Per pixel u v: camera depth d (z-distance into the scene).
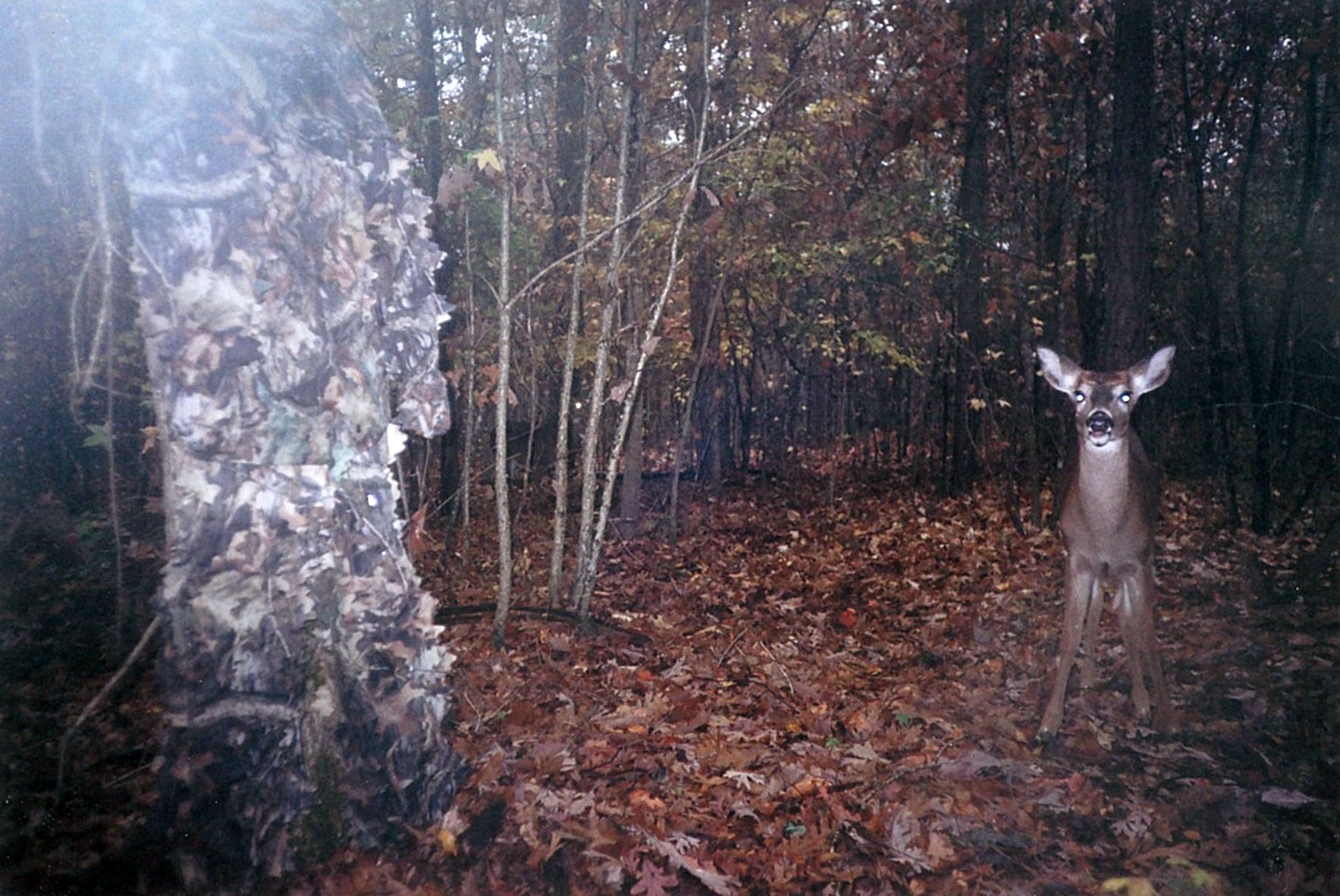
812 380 17.86
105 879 3.64
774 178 10.23
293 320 3.58
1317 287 10.99
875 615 8.16
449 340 9.18
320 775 3.70
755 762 4.96
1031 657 6.61
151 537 7.64
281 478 3.60
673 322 11.49
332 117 3.85
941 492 14.22
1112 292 9.04
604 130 9.08
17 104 6.36
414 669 3.94
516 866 3.86
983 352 14.05
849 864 3.98
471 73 8.89
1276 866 3.84
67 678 5.74
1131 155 8.90
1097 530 5.11
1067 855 4.01
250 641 3.59
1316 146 10.36
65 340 8.86
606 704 5.86
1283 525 9.81
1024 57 12.16
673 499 11.23
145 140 3.40
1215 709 5.48
